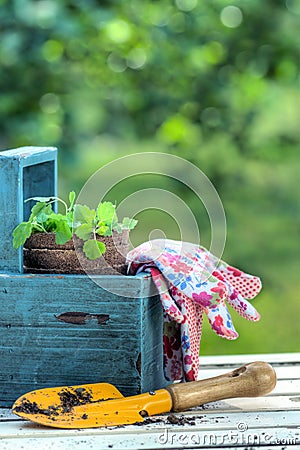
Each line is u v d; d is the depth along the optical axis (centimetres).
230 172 496
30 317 215
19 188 216
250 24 449
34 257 216
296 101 480
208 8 442
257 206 509
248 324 469
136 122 438
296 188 507
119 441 202
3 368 216
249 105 455
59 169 448
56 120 417
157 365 219
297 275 501
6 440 203
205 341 450
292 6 452
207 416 211
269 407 214
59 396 211
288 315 479
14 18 380
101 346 214
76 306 214
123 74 428
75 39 404
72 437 204
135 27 418
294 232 507
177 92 435
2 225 216
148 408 210
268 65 454
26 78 400
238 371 215
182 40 428
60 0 393
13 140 411
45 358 215
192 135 455
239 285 224
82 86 424
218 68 449
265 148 484
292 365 234
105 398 212
